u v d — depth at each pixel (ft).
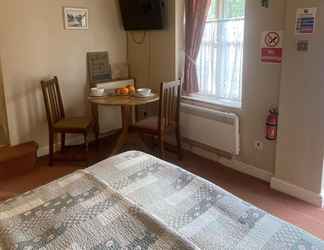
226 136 10.65
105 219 4.29
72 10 12.11
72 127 11.27
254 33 9.43
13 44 10.93
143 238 3.92
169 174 5.55
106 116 13.88
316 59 7.97
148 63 13.38
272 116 9.22
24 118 11.69
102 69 13.46
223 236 4.01
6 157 10.43
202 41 11.68
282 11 8.63
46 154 12.48
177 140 11.70
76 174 5.56
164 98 10.60
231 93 11.12
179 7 11.71
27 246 3.85
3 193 9.57
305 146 8.62
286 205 8.71
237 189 9.61
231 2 10.50
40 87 11.87
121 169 5.70
